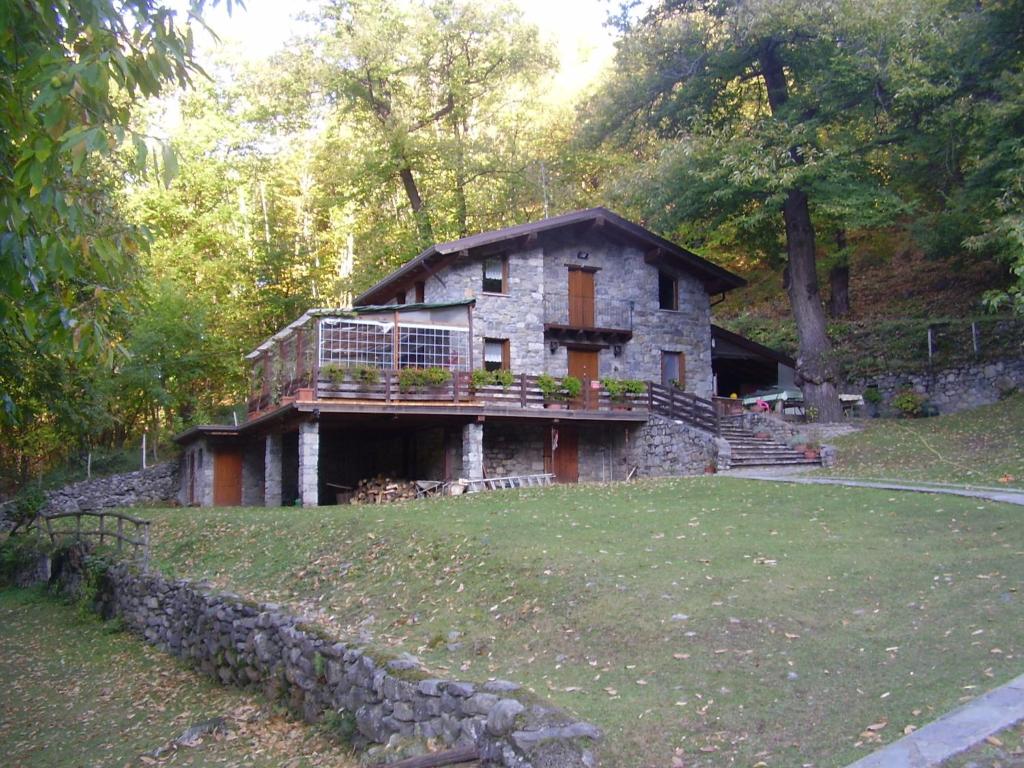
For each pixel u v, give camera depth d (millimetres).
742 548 10938
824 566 9719
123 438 34938
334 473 27828
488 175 35656
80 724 10391
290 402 20953
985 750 4887
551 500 16766
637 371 27625
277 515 18312
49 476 31188
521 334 25578
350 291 34594
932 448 21438
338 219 40844
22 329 7559
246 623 10945
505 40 34688
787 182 23656
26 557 20906
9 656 14203
